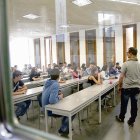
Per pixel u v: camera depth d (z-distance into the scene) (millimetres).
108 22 7387
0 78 689
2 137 619
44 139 604
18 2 4461
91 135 3035
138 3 4859
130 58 3186
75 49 9438
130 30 7652
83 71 6648
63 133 2834
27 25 7465
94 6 5121
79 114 3709
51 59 10430
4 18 706
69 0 4621
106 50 8406
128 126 3344
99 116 3572
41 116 3604
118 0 4590
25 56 9984
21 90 3463
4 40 701
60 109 2529
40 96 3732
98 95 3518
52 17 6289
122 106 3463
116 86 4918
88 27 8375
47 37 10555
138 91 3186
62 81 5086
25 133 629
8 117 689
